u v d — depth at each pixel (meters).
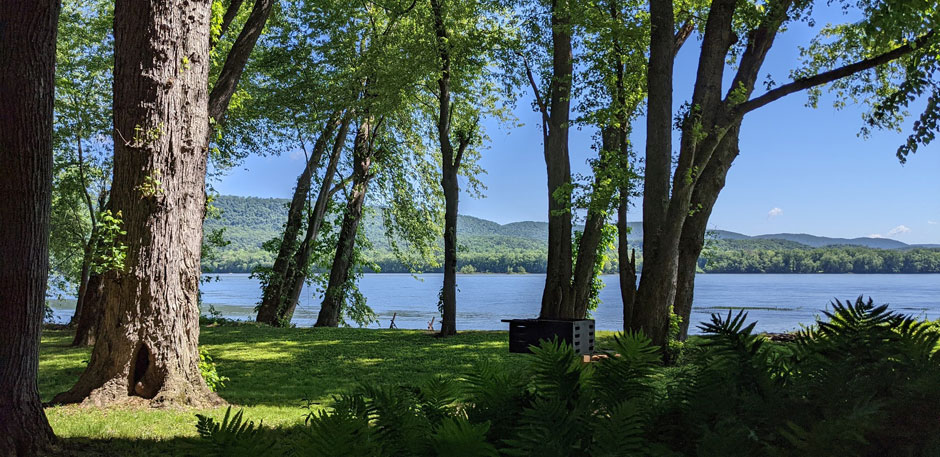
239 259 118.12
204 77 10.94
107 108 25.53
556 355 1.21
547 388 1.19
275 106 26.53
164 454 6.94
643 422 1.05
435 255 35.72
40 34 6.88
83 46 24.81
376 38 25.78
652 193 15.20
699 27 19.41
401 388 1.22
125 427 8.30
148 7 10.16
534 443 0.96
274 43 27.30
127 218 10.21
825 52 19.75
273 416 8.91
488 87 27.28
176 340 10.31
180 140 10.49
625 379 1.15
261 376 13.77
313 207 34.00
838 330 1.09
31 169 6.69
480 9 23.41
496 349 18.88
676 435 1.03
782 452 0.88
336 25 26.38
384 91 23.52
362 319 34.44
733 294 112.19
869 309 1.10
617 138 21.20
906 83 12.66
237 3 13.42
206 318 30.38
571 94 21.39
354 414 1.12
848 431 0.85
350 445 0.95
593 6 16.44
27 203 6.63
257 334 24.59
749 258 158.25
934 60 12.69
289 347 20.03
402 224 34.22
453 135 29.50
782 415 0.97
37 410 6.79
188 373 10.38
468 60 23.11
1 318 6.48
